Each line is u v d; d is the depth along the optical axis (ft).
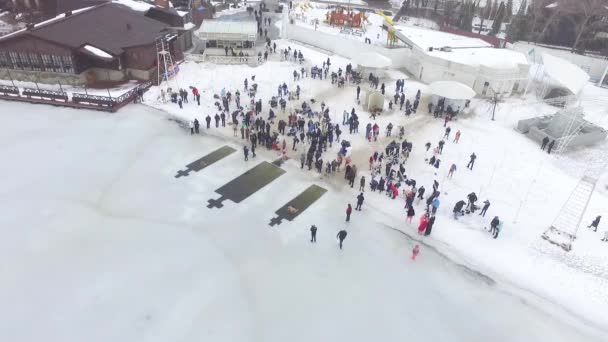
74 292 62.85
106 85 135.23
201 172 95.30
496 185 96.37
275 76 151.64
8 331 56.59
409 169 100.68
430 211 86.12
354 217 83.87
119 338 56.65
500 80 141.59
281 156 103.50
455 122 126.41
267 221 81.30
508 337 61.41
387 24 190.39
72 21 136.77
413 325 62.18
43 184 87.35
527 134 121.90
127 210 81.35
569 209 89.25
